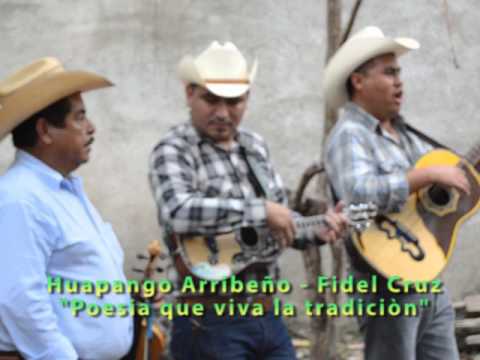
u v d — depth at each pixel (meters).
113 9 7.45
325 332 6.10
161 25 7.45
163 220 4.46
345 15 7.54
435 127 7.73
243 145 4.62
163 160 4.42
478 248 7.75
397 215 4.84
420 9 7.67
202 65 4.50
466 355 7.08
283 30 7.52
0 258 3.55
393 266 4.79
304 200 5.61
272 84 7.52
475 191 4.88
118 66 7.43
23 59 7.42
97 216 3.96
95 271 3.75
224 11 7.48
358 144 4.78
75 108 3.79
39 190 3.67
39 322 3.55
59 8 7.44
